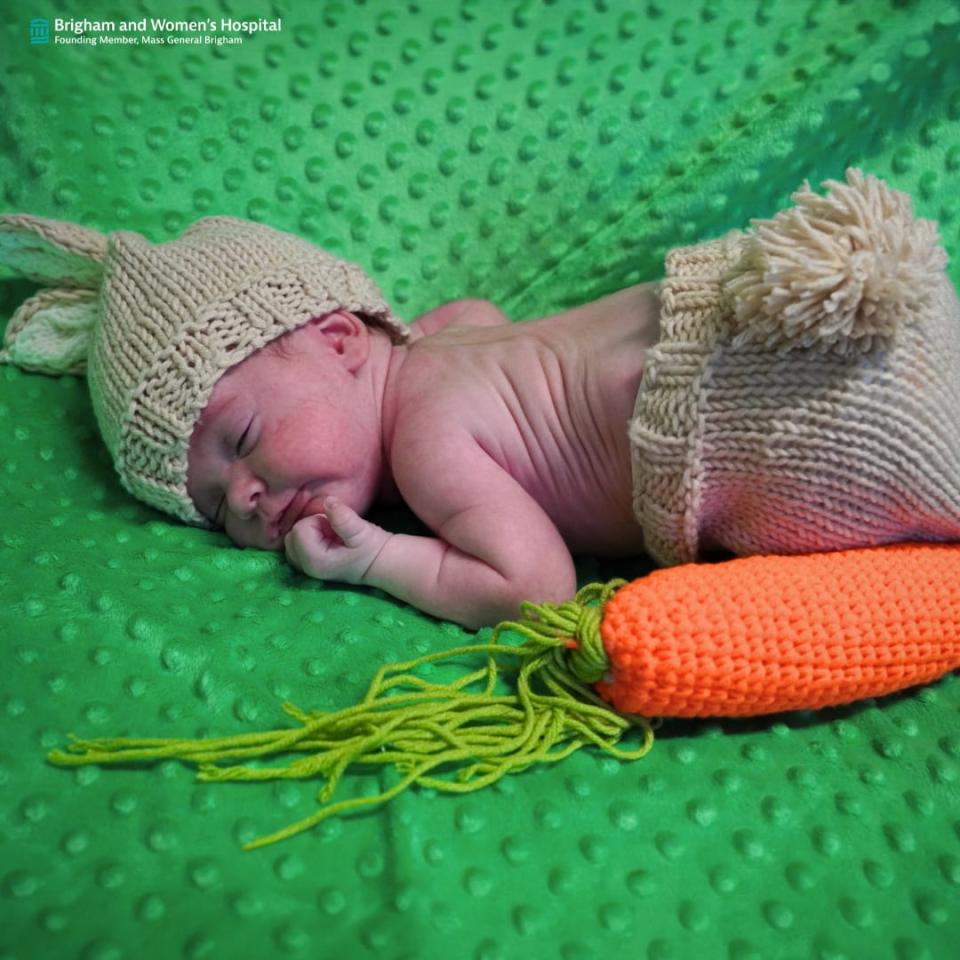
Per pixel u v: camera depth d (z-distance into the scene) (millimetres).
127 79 1397
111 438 1128
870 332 850
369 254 1426
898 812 809
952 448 913
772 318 858
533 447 1110
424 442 1096
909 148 1290
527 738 831
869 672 860
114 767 798
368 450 1148
